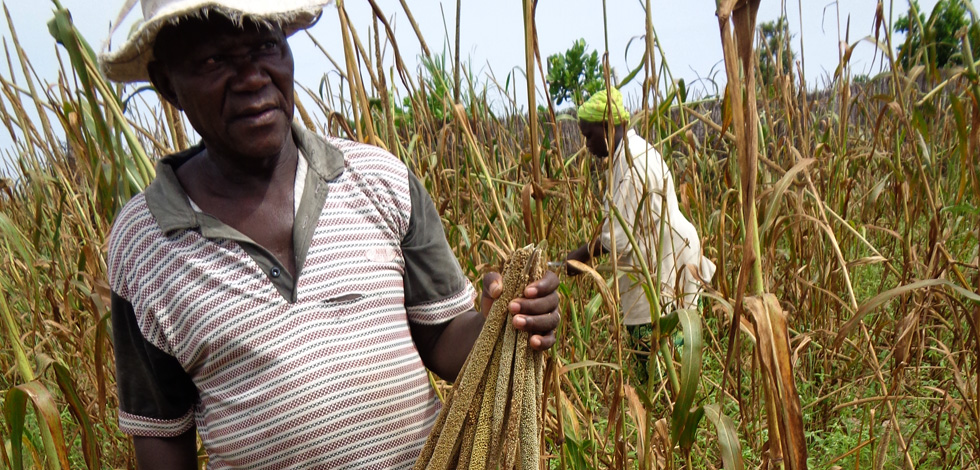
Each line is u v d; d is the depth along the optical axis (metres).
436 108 3.03
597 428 2.76
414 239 1.39
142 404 1.38
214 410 1.30
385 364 1.30
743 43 1.22
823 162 3.43
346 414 1.26
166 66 1.23
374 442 1.29
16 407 1.66
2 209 3.20
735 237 2.96
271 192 1.29
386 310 1.32
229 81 1.17
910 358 3.04
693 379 1.59
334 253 1.27
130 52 1.27
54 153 2.36
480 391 1.22
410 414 1.34
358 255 1.29
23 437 1.88
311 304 1.25
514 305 1.16
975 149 2.19
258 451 1.27
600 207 2.77
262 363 1.24
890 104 2.42
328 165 1.31
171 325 1.26
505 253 2.00
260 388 1.25
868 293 3.62
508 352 1.19
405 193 1.37
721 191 3.63
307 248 1.25
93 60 1.65
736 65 1.24
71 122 1.78
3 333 2.91
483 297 1.35
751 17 1.20
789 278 3.31
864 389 2.99
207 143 1.25
